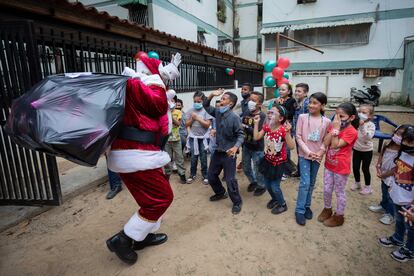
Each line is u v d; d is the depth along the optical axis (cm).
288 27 1752
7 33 279
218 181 345
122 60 466
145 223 220
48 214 323
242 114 418
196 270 224
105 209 336
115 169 206
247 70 1452
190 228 288
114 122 169
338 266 227
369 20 1530
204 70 854
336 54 1698
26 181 316
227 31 2019
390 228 283
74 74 191
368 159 354
